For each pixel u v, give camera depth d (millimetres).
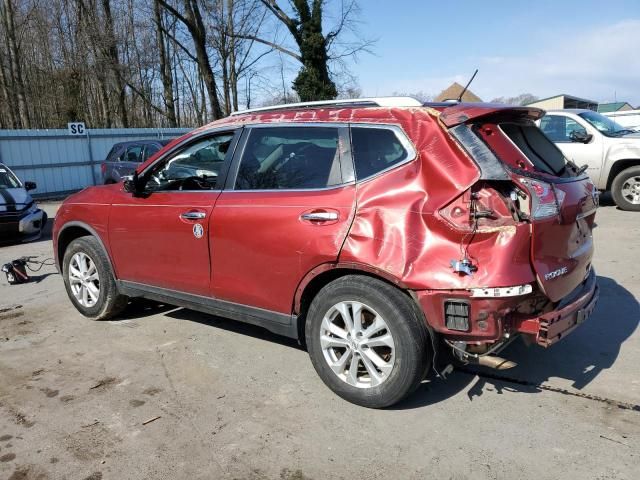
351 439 3045
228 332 4738
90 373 3998
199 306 4168
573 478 2645
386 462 2832
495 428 3098
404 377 3100
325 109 3635
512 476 2682
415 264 2977
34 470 2857
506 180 2873
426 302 2975
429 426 3143
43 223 10250
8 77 32156
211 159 4168
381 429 3131
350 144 3375
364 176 3264
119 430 3211
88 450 3021
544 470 2713
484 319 2873
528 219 2844
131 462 2902
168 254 4246
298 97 24469
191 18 21188
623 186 9828
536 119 3617
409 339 3049
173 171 4395
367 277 3211
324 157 3475
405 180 3088
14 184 10656
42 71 34094
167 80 31359
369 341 3223
